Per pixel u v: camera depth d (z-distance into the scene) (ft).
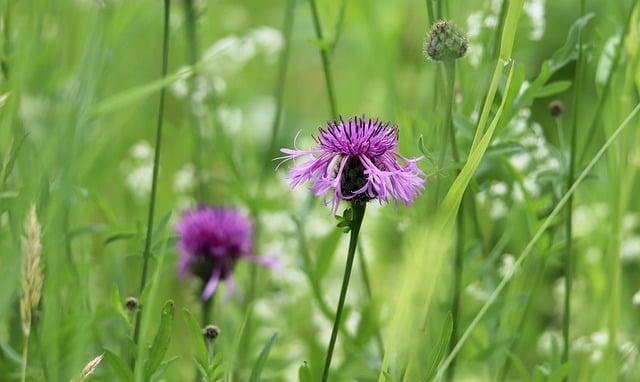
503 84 4.54
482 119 4.19
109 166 5.02
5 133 4.47
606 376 4.52
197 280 4.80
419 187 4.17
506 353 4.55
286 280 5.11
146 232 4.59
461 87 4.61
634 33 4.54
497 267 5.01
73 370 4.27
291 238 5.17
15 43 4.68
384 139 4.15
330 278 5.21
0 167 4.41
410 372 4.28
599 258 4.83
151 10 5.01
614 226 4.57
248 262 5.20
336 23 4.77
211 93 5.21
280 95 5.10
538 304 5.15
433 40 4.25
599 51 4.60
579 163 4.62
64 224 4.40
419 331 4.26
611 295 4.54
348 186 4.13
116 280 4.87
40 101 4.67
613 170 4.57
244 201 5.03
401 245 4.83
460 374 4.66
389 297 4.83
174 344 5.03
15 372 4.48
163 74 4.61
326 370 4.17
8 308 4.39
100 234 5.17
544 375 4.43
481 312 4.21
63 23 4.81
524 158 4.83
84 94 4.49
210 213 4.81
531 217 4.60
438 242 4.21
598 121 4.60
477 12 4.80
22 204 4.30
